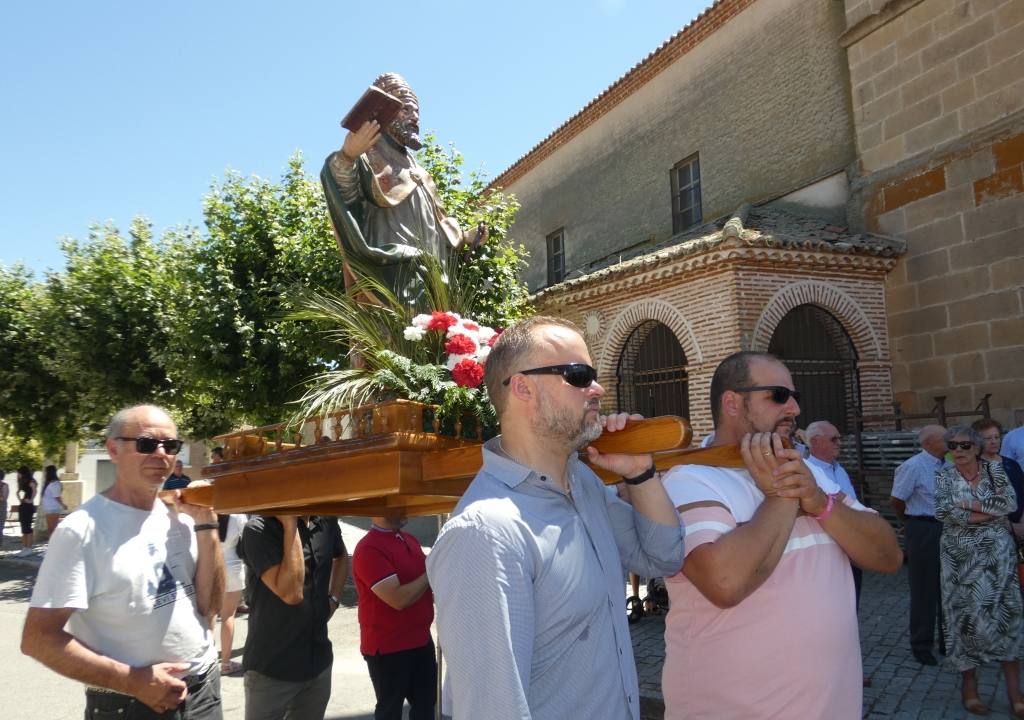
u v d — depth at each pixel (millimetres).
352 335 3277
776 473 2102
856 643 2291
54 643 2400
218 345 9984
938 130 10562
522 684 1447
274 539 3385
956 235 10289
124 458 2740
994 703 5078
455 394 2527
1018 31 9625
